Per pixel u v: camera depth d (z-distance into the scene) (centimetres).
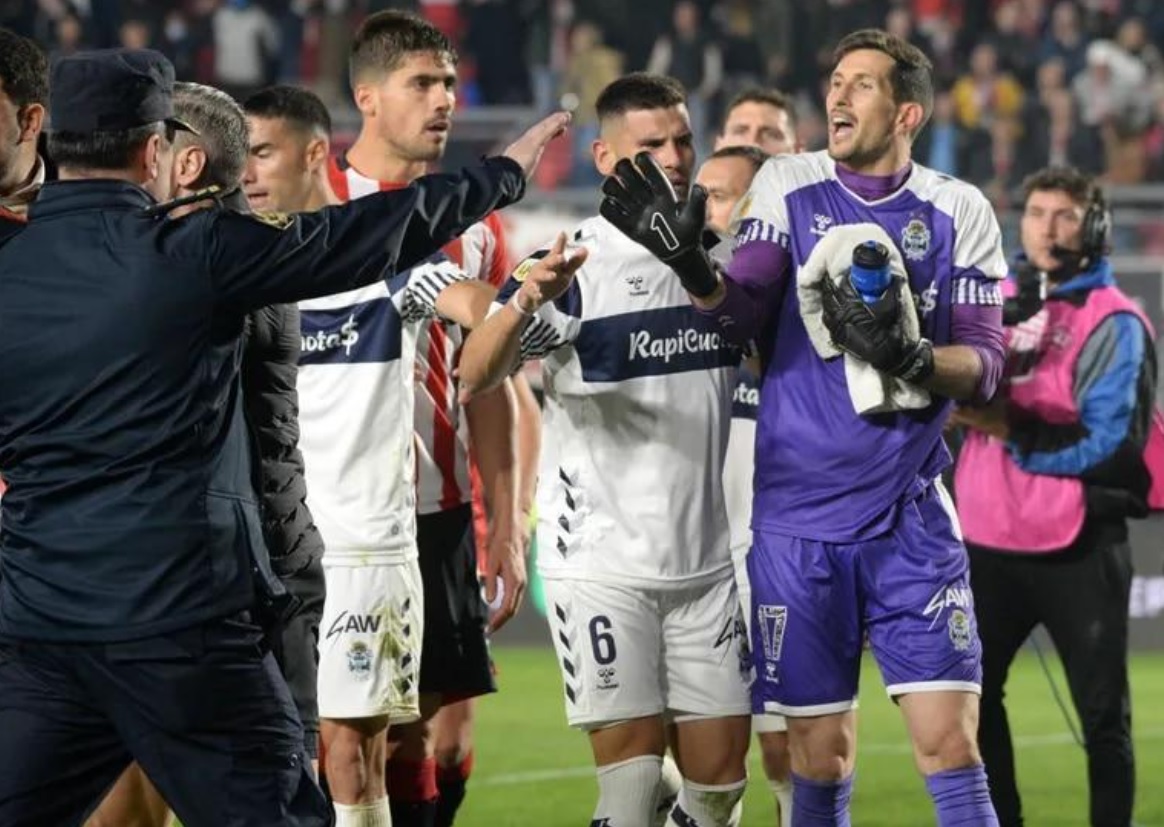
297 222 1556
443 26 6894
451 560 2353
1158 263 4644
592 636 2050
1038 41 6900
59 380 1541
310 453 2186
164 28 6625
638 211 1889
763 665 2028
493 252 2356
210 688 1545
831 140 2027
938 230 2011
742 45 6762
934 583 1984
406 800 2377
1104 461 2558
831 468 1994
